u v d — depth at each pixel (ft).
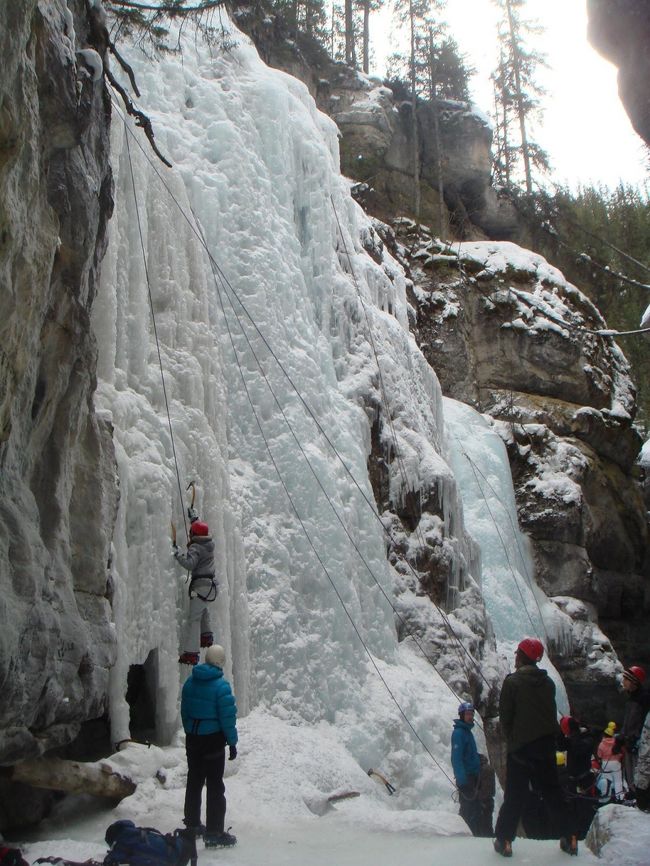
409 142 106.42
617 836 22.54
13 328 21.52
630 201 125.80
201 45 55.62
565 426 88.38
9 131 20.07
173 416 38.70
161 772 30.17
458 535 62.69
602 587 85.25
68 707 25.03
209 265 47.62
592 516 85.51
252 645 40.96
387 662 49.34
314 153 59.11
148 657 34.73
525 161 132.26
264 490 45.44
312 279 57.47
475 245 97.14
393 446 58.95
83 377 27.20
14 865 19.90
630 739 32.60
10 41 19.60
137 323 38.58
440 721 46.91
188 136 51.24
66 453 26.40
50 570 24.47
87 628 26.40
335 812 33.40
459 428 80.64
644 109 17.40
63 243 25.43
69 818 26.89
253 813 30.50
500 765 55.16
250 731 36.68
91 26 29.68
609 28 17.02
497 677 58.23
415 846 27.04
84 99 26.12
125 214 39.75
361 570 49.52
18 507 22.76
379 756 42.34
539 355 89.97
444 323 88.89
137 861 20.47
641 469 97.25
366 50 131.13
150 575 33.91
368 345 60.23
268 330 48.93
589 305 98.17
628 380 99.45
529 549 81.15
